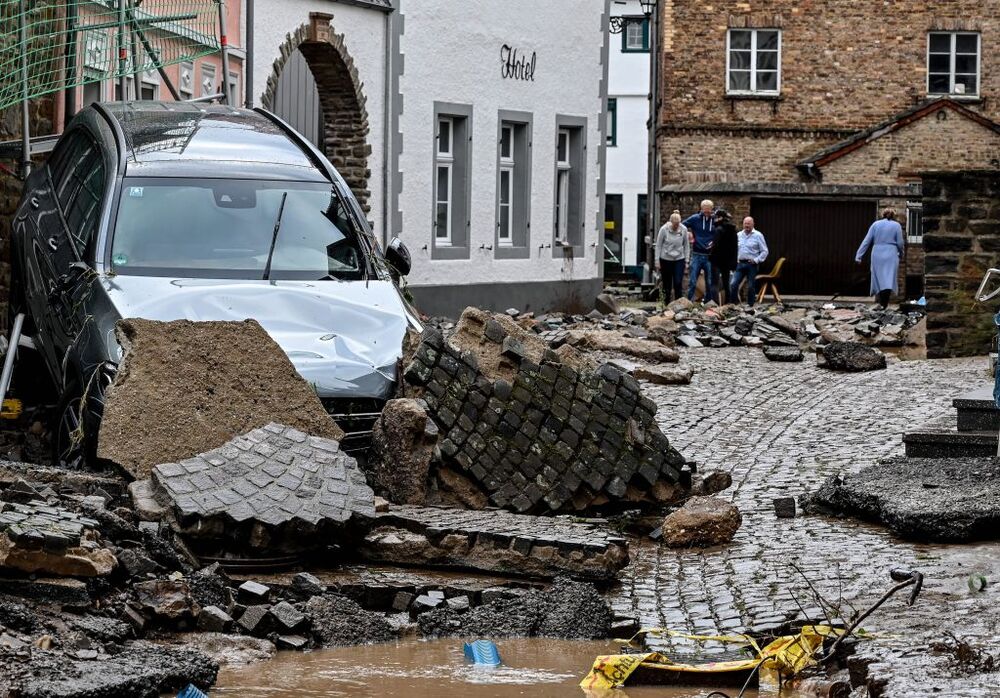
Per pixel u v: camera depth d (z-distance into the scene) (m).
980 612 8.75
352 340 11.98
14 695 6.66
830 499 12.55
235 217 13.09
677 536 11.52
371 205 31.69
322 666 7.98
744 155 53.09
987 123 51.59
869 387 21.30
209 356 10.96
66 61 18.67
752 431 17.38
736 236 39.22
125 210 12.83
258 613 8.56
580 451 11.98
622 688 7.67
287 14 28.55
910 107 52.78
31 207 14.39
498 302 36.03
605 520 11.55
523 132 36.91
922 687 6.74
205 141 13.99
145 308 11.68
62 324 12.25
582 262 39.56
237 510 9.52
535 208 37.44
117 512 9.44
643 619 9.37
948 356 25.34
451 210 34.81
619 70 77.44
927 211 25.22
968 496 11.62
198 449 10.52
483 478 11.55
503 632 8.99
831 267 52.28
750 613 9.34
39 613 7.93
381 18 31.67
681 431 17.30
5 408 13.73
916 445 13.98
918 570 10.16
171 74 23.66
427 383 11.66
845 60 52.81
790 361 25.14
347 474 10.23
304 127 31.84
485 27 34.97
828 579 10.12
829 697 7.41
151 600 8.46
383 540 10.13
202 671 7.42
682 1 52.69
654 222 58.00
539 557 10.12
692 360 24.80
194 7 22.05
